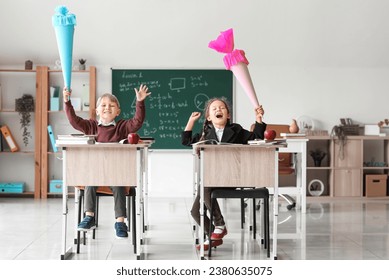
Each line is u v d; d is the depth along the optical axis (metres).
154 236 4.45
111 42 7.07
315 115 7.52
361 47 7.19
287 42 7.11
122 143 3.57
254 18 6.77
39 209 6.07
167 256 3.67
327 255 3.71
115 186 3.70
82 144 3.41
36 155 7.18
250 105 7.44
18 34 6.90
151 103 7.43
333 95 7.52
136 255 3.65
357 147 7.19
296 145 6.00
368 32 6.95
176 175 7.47
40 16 6.68
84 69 7.17
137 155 3.47
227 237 4.42
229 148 3.49
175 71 7.40
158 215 5.68
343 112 7.54
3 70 7.09
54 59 7.26
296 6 6.60
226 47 3.85
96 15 6.68
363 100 7.55
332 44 7.13
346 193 7.20
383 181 7.23
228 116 4.01
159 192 7.47
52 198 7.18
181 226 4.96
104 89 7.37
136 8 6.61
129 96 7.38
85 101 7.21
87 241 4.19
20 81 7.39
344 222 5.24
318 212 5.98
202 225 3.52
